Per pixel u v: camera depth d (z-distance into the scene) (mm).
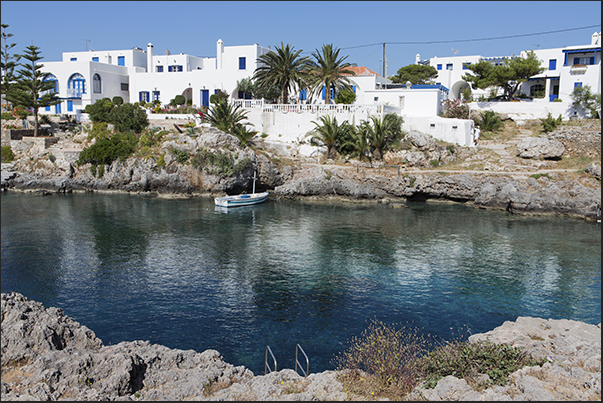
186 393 11930
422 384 12859
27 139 64250
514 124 68125
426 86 70562
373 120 59219
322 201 56469
